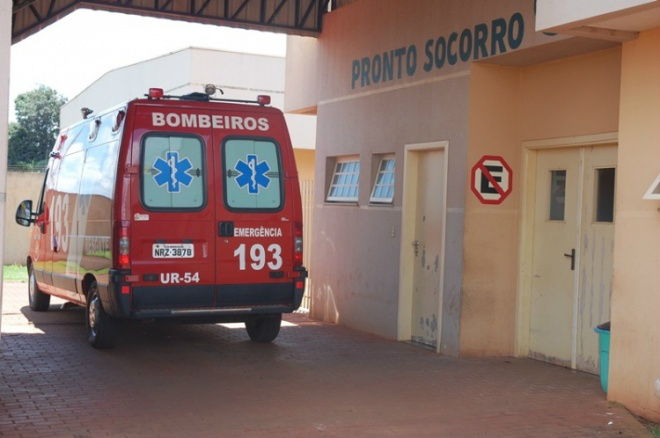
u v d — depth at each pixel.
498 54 9.08
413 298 10.75
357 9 11.96
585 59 8.79
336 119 12.48
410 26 10.67
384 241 11.16
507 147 9.71
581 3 6.61
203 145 9.09
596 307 8.76
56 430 6.31
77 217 10.25
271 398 7.50
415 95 10.54
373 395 7.70
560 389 8.05
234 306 9.17
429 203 10.48
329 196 12.79
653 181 6.92
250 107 9.38
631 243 7.16
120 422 6.58
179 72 25.14
